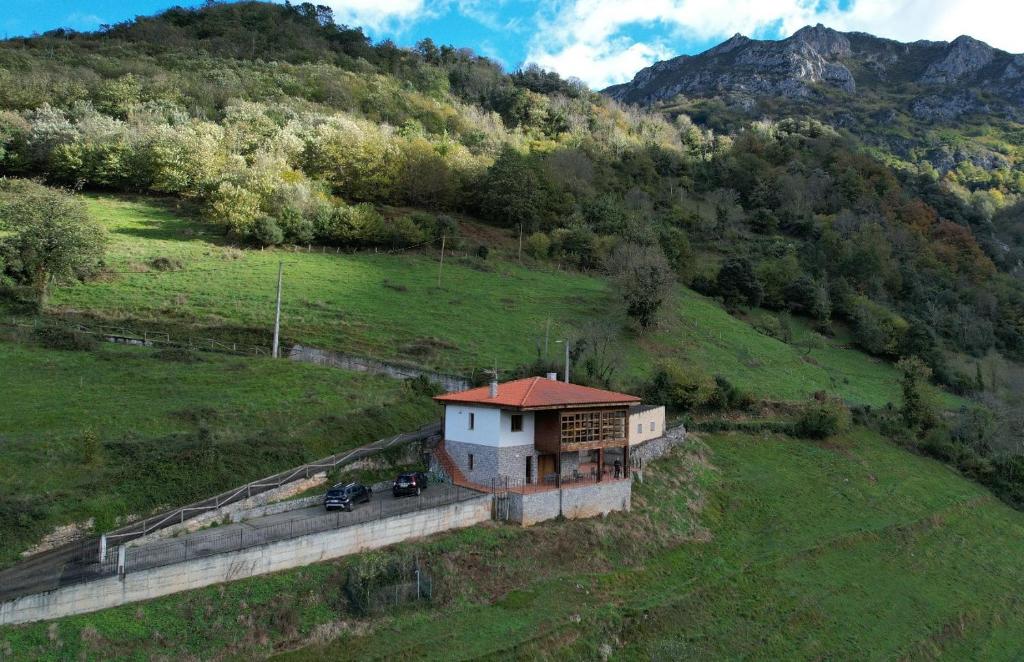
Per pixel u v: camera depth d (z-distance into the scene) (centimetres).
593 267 12331
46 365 5619
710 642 4038
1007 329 13900
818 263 14325
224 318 7538
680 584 4472
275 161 12200
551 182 14175
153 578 3216
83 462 4028
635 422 6038
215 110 15088
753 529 5494
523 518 4459
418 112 18512
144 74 16038
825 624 4512
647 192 16988
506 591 3906
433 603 3659
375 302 8756
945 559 5847
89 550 3422
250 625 3234
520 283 10662
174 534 3694
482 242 12356
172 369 5869
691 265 12781
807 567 5084
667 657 3741
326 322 7838
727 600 4441
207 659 3048
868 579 5175
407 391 6034
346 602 3494
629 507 5112
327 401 5550
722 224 16100
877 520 6094
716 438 6919
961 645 4781
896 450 7781
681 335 9725
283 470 4488
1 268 7156
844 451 7331
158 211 11400
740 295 12125
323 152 12900
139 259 8975
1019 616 5362
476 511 4400
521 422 4862
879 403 9262
